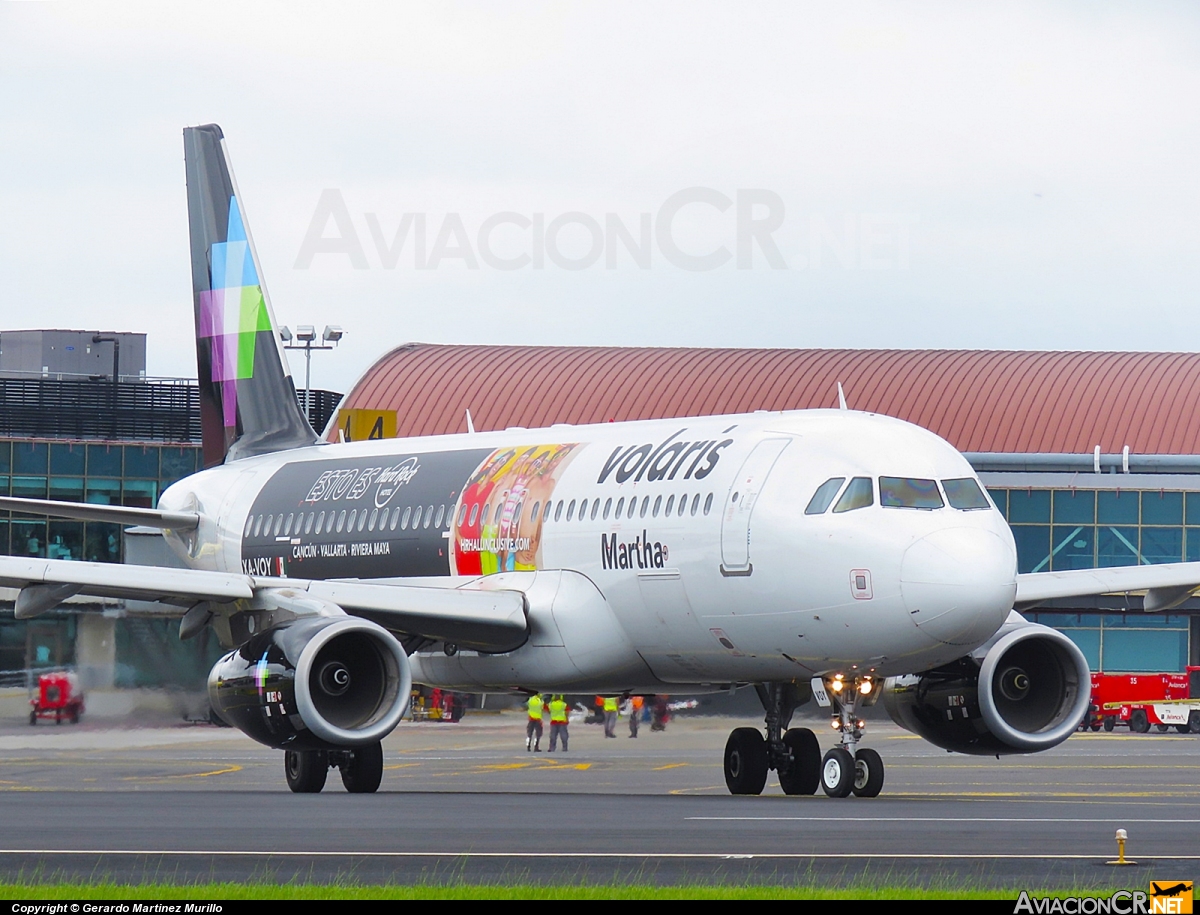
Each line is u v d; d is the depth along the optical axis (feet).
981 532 299.38
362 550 427.74
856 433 317.42
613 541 348.18
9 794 314.55
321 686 323.98
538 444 396.98
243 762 446.60
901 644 298.35
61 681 547.49
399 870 180.96
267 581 349.82
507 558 378.53
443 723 625.82
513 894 160.45
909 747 552.41
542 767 441.27
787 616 311.47
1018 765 463.83
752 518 316.40
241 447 513.04
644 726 587.27
